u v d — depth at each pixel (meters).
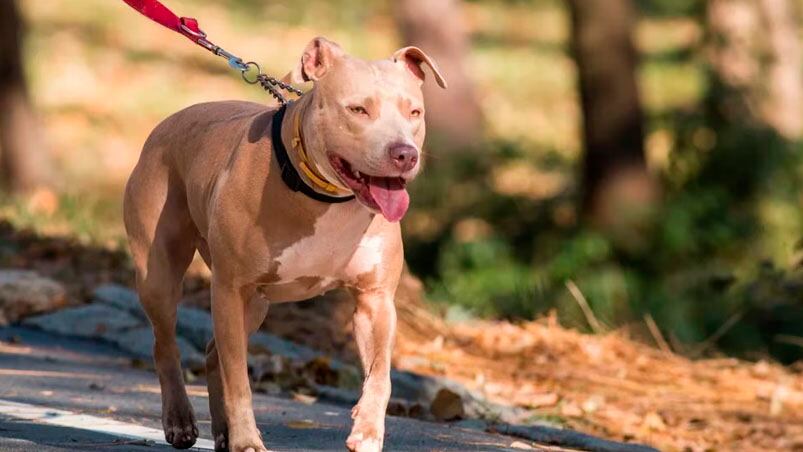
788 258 14.98
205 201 7.34
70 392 9.32
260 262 6.90
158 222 7.78
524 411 10.05
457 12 21.17
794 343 12.99
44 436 7.70
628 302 14.16
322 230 6.81
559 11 39.62
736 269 15.09
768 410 10.93
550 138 27.09
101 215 18.42
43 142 21.59
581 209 18.03
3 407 8.51
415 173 6.37
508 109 29.61
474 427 9.34
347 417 9.16
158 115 28.52
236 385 6.95
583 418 10.09
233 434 6.90
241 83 30.83
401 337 12.15
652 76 28.81
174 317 7.82
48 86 28.92
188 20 8.20
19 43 21.27
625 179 17.94
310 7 37.12
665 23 35.75
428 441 8.42
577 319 13.49
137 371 10.52
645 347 12.74
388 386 6.87
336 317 12.25
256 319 7.62
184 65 31.48
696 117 17.78
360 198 6.48
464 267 16.09
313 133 6.57
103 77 30.00
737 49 19.06
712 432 10.21
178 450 7.64
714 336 12.96
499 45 35.75
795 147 17.25
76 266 14.19
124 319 11.85
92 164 25.19
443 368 11.14
